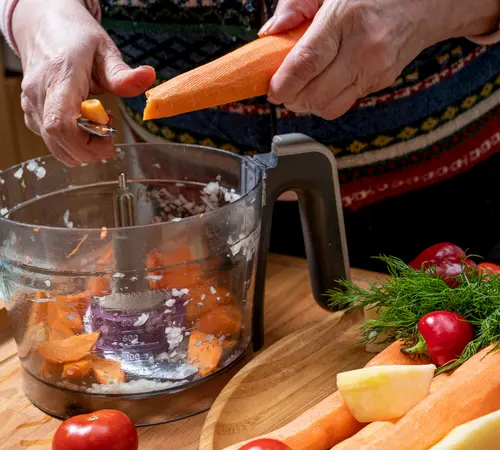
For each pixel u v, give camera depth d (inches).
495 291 27.1
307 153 29.5
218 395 26.5
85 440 22.7
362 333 29.1
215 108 36.9
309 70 25.6
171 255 24.4
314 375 28.0
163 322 25.1
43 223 31.2
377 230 39.9
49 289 24.8
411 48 28.7
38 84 28.2
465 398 23.3
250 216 26.8
